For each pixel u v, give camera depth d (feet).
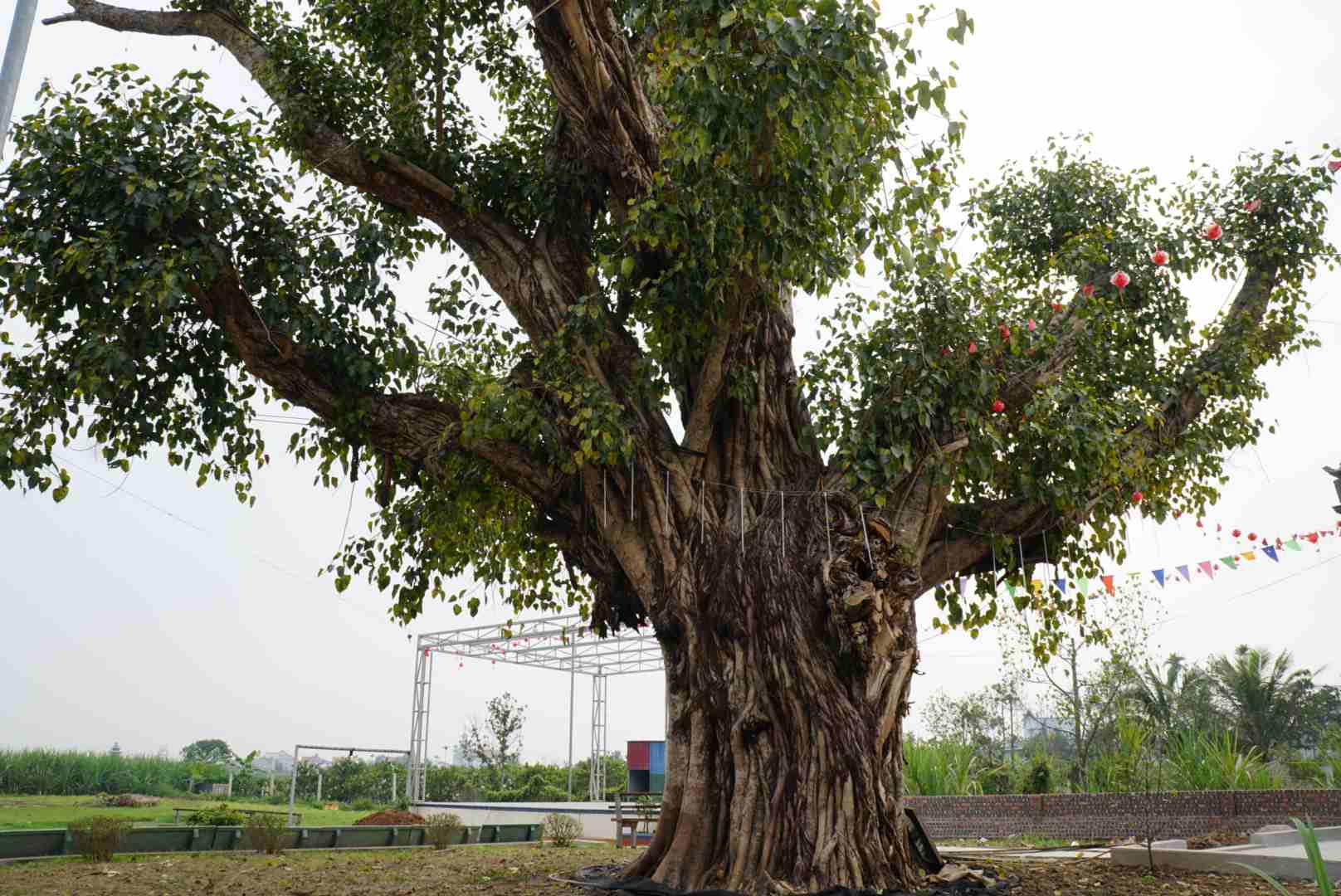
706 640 31.17
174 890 30.37
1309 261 42.39
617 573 34.96
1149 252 41.57
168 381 34.01
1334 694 117.39
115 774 117.70
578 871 35.68
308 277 33.55
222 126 32.50
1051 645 39.96
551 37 34.35
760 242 29.01
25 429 30.09
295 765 65.67
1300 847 38.04
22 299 30.63
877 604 30.12
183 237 31.04
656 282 31.96
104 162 30.22
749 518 32.76
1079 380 38.83
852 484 32.99
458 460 34.45
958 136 27.04
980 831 63.87
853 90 27.14
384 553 39.47
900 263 31.81
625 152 34.19
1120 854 37.50
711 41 26.43
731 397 33.55
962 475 36.27
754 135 27.45
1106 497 37.09
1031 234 45.14
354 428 33.99
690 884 28.73
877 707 30.37
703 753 30.58
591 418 30.73
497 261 37.29
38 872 35.45
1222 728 97.71
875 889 27.40
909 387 33.45
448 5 38.78
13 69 26.61
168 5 40.73
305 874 35.58
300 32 37.73
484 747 148.15
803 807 28.43
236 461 36.52
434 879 33.94
